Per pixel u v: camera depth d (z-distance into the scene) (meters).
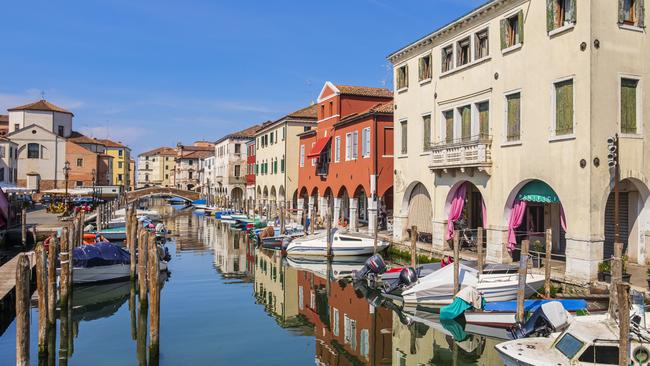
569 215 16.02
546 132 16.97
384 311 17.30
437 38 22.78
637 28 16.23
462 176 21.11
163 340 13.88
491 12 19.41
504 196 18.81
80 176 66.00
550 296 14.97
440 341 14.02
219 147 75.62
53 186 63.81
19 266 9.76
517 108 18.36
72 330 14.82
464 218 23.94
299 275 23.80
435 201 23.05
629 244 17.50
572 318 11.81
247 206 51.41
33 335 14.27
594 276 15.30
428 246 23.53
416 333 14.76
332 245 27.39
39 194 61.12
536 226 20.97
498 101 19.17
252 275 23.77
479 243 16.44
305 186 41.97
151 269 12.58
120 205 54.94
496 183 19.20
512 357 10.41
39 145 63.25
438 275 17.25
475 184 20.31
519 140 18.11
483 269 16.83
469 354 12.96
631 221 17.42
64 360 12.22
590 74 15.42
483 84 19.98
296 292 20.27
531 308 13.94
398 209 26.30
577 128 15.79
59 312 16.77
